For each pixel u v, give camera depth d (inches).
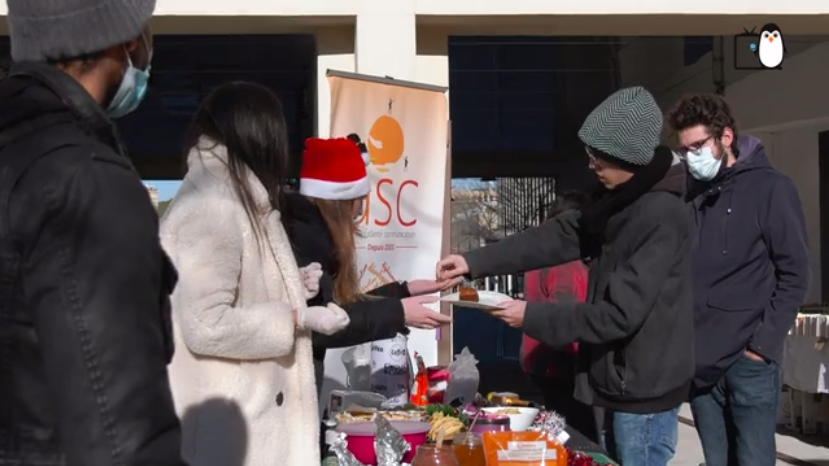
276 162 86.6
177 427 47.5
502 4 212.4
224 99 85.7
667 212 107.0
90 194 46.0
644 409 109.8
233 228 81.0
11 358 46.0
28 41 50.2
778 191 133.1
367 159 172.2
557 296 181.5
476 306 111.4
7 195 46.1
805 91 307.3
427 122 186.9
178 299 79.5
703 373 134.2
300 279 86.7
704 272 135.5
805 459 236.7
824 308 267.9
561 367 180.7
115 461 44.1
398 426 109.5
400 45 211.8
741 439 134.6
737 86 347.3
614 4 213.2
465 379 133.6
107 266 45.5
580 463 104.7
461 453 103.1
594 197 117.4
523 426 118.4
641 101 106.5
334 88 176.4
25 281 45.4
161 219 82.8
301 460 85.2
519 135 467.2
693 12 214.1
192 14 205.9
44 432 46.0
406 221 184.1
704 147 133.4
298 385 85.9
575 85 407.2
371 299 109.1
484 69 378.9
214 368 80.7
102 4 50.1
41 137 47.3
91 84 51.9
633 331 106.7
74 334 44.4
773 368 132.8
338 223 104.8
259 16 208.2
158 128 411.5
